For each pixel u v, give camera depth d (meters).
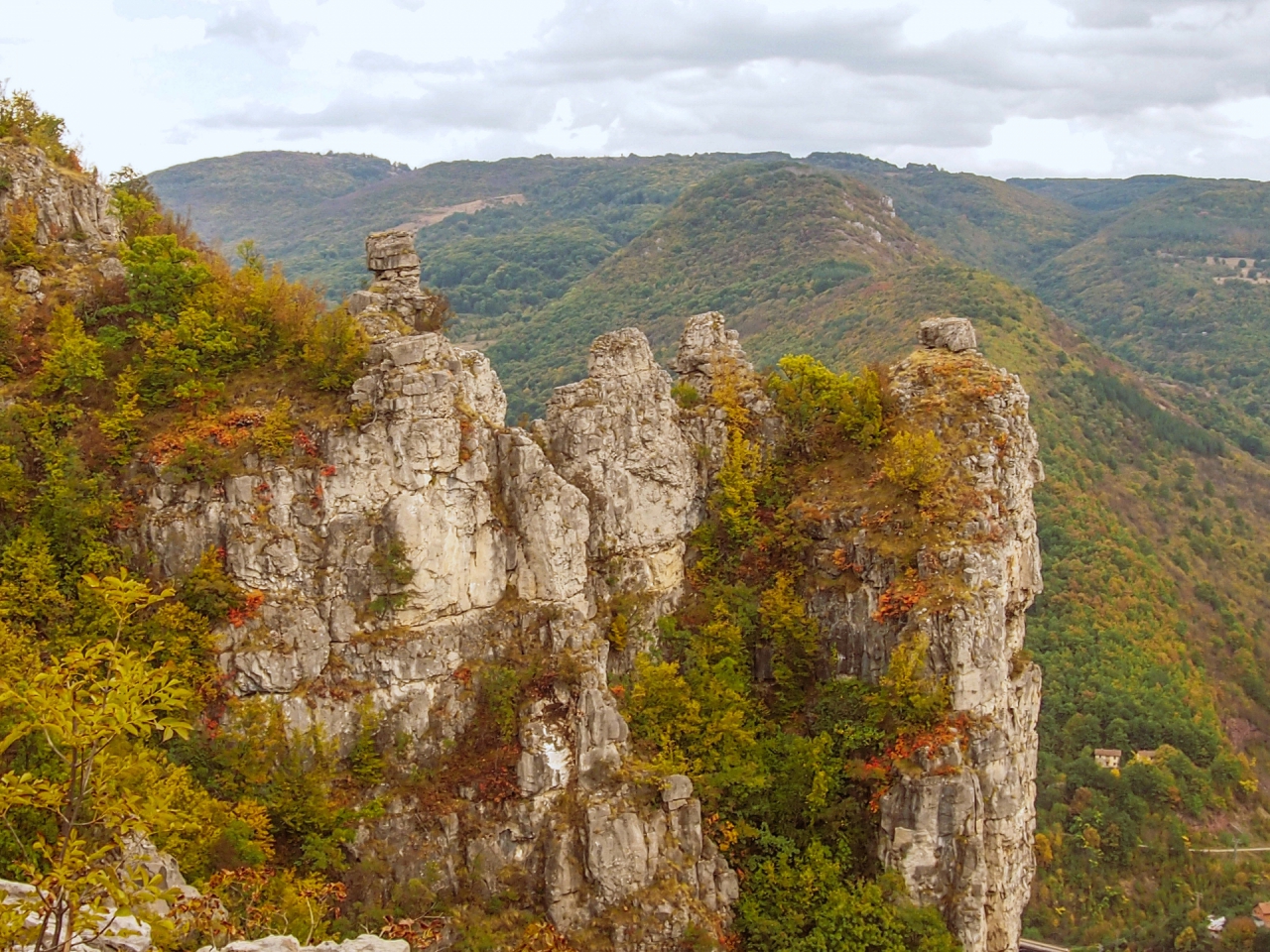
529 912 50.78
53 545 47.88
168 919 30.61
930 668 55.94
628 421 60.38
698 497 64.62
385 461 51.31
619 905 51.41
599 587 59.19
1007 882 57.28
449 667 52.56
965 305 181.00
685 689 57.38
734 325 193.38
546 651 54.19
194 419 50.62
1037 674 63.84
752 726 59.12
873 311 179.12
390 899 48.81
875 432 63.56
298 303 54.62
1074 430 168.88
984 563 57.03
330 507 50.56
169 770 45.19
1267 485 180.25
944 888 54.09
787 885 54.06
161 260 54.25
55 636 46.31
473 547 53.47
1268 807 127.81
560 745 52.34
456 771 51.66
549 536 54.47
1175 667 137.25
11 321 51.38
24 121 59.94
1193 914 109.75
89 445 49.50
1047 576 143.75
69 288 54.12
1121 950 106.56
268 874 45.81
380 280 59.09
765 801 56.34
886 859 54.38
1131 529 157.38
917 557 57.78
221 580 48.78
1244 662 143.75
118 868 29.64
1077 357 185.62
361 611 51.12
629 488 60.06
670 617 61.44
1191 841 119.50
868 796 55.81
